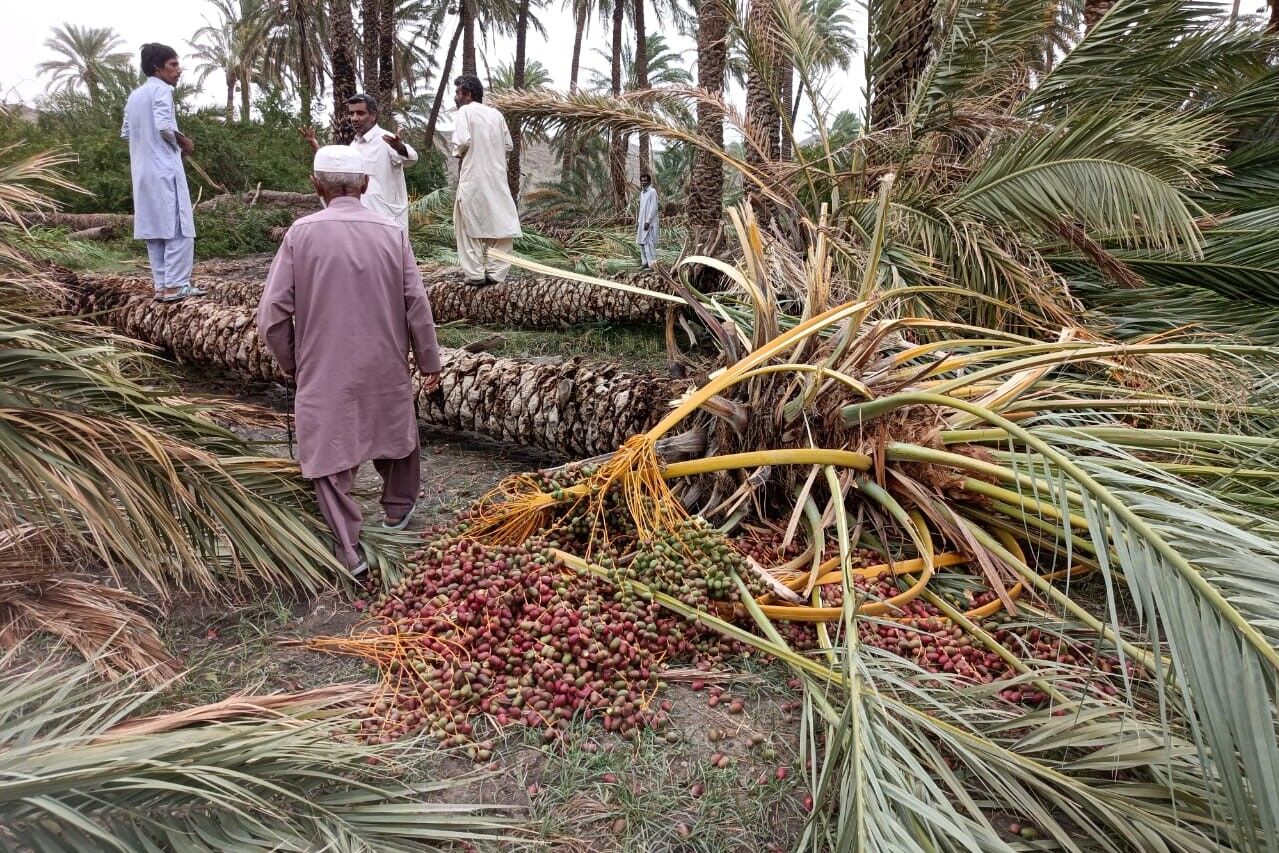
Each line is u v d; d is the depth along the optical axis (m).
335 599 3.31
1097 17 7.29
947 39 5.89
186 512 3.15
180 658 2.86
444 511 4.15
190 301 6.75
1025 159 5.00
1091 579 3.33
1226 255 5.17
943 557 3.24
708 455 3.84
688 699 2.71
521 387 4.63
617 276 8.00
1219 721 1.84
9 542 2.96
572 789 2.30
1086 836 2.11
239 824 1.82
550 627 2.77
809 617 2.87
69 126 20.27
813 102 6.18
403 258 3.44
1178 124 4.79
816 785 2.20
